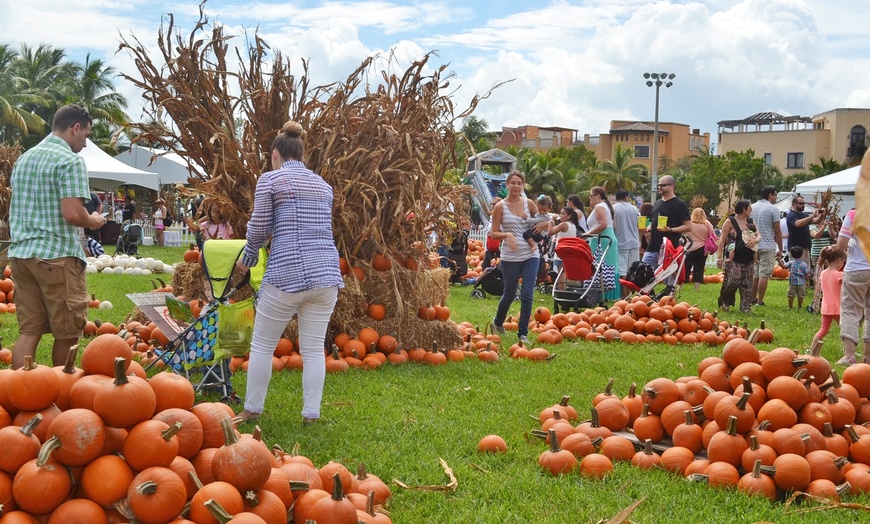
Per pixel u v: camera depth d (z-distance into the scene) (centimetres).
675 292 1532
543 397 691
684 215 1387
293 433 552
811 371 504
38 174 570
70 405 330
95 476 305
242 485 321
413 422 594
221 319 606
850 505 429
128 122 846
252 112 858
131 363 355
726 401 485
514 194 968
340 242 869
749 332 1086
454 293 1572
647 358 916
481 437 562
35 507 298
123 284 1558
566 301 1230
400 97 886
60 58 5956
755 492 441
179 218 3033
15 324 1026
